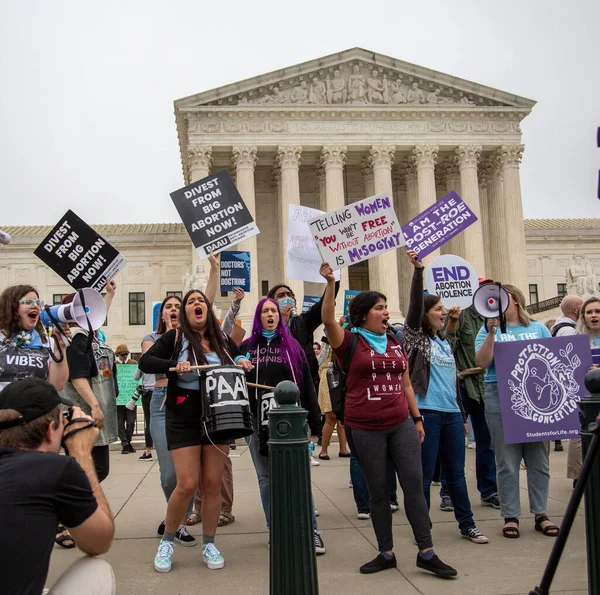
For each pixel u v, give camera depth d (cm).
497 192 5644
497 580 680
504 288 884
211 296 1043
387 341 774
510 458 866
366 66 5431
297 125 5281
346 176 6097
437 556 725
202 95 5197
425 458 850
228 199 1066
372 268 5225
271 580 545
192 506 990
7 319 686
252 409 830
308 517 547
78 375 816
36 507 412
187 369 723
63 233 933
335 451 1734
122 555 802
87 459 470
